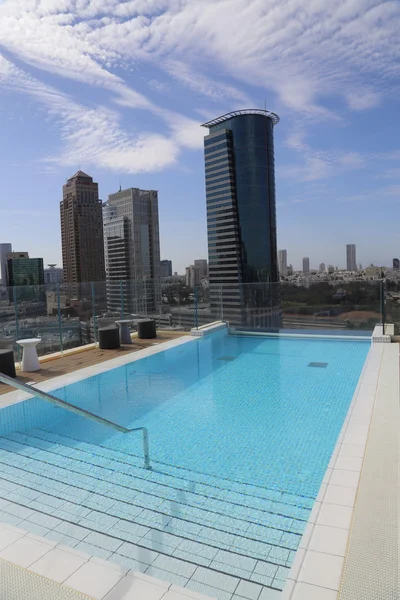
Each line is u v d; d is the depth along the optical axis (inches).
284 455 182.2
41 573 91.6
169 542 114.5
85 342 423.5
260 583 97.4
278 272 3314.5
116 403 264.1
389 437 169.3
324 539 102.1
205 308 534.0
